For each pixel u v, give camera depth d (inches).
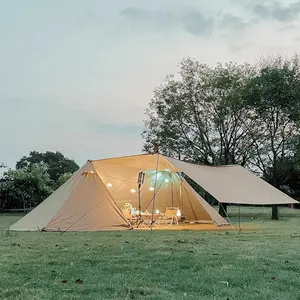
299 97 808.9
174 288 148.3
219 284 154.6
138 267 190.7
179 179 596.4
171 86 899.4
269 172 861.8
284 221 676.7
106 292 141.6
